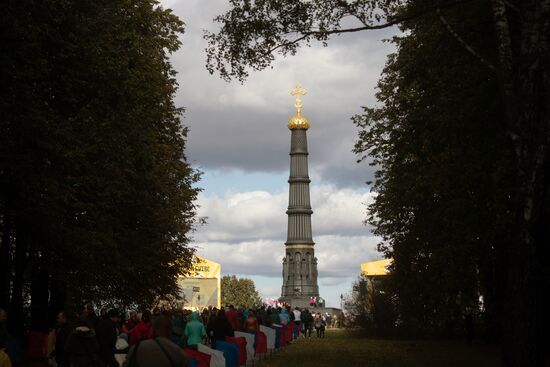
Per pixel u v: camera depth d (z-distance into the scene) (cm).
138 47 3972
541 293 1956
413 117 3047
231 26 2259
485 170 3019
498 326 4644
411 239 4678
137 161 3878
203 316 4622
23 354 3588
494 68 2069
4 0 2634
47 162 2981
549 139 1925
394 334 6291
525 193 1955
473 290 4938
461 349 4491
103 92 3328
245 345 2711
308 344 5188
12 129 2795
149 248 4156
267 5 2230
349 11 2198
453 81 2831
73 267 3531
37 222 3120
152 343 1040
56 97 3164
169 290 4859
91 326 1892
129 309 4778
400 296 5938
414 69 3116
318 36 2217
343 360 3609
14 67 2680
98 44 3148
